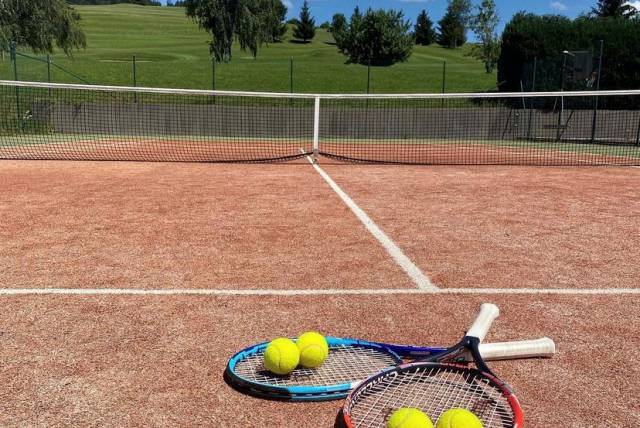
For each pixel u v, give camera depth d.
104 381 2.39
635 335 2.93
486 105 26.25
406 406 2.05
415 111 24.06
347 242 4.81
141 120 23.61
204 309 3.22
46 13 24.25
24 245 4.63
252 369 2.45
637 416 2.18
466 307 3.29
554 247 4.71
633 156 15.25
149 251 4.46
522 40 25.88
